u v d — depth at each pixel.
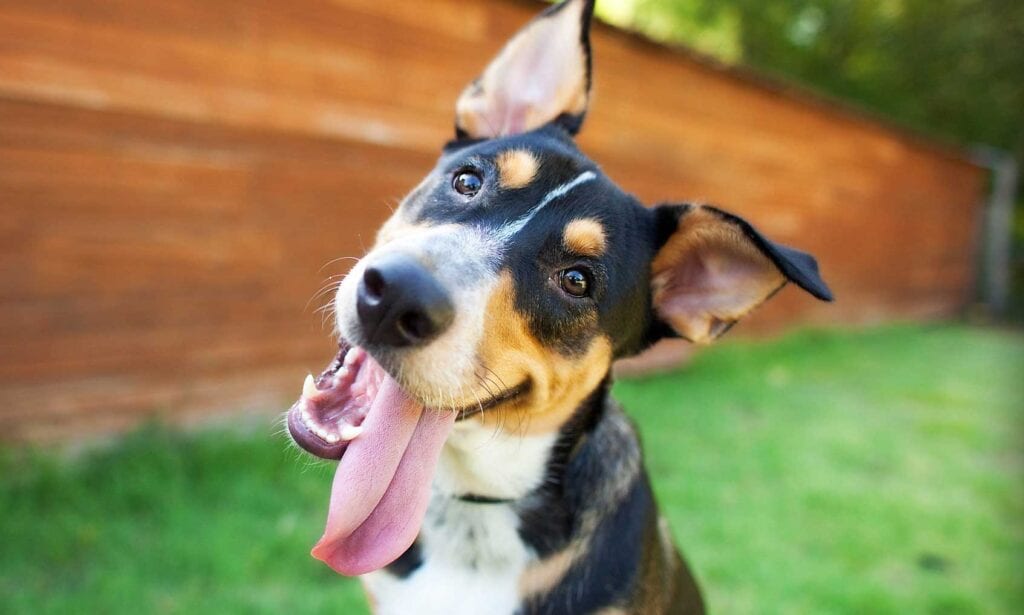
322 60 0.94
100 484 0.71
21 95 0.73
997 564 0.79
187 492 0.72
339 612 0.58
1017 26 3.78
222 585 0.59
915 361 1.92
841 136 2.08
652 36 1.37
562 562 0.39
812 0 3.92
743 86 1.65
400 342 0.31
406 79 1.03
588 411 0.41
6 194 0.73
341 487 0.33
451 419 0.35
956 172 2.88
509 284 0.35
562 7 0.44
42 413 0.77
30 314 0.75
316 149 0.96
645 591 0.40
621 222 0.40
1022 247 3.42
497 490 0.40
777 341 1.89
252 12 0.87
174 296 0.86
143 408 0.84
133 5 0.78
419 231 0.36
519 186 0.38
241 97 0.88
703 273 0.43
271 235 0.93
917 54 3.89
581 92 0.45
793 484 0.95
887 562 0.78
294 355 0.98
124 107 0.79
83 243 0.78
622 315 0.41
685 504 0.85
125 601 0.55
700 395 1.32
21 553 0.59
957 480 1.04
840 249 2.23
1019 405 1.51
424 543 0.41
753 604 0.67
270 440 0.83
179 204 0.85
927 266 2.83
